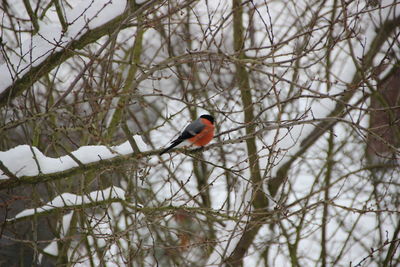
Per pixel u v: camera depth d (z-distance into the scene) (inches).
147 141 587.2
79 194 417.4
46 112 333.1
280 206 336.8
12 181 346.6
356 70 486.3
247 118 487.8
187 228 474.6
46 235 501.0
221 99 631.2
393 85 569.3
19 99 401.7
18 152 358.9
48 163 359.3
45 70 387.2
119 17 397.7
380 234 538.3
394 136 568.4
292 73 619.2
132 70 476.7
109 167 349.4
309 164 636.7
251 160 457.4
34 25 397.4
